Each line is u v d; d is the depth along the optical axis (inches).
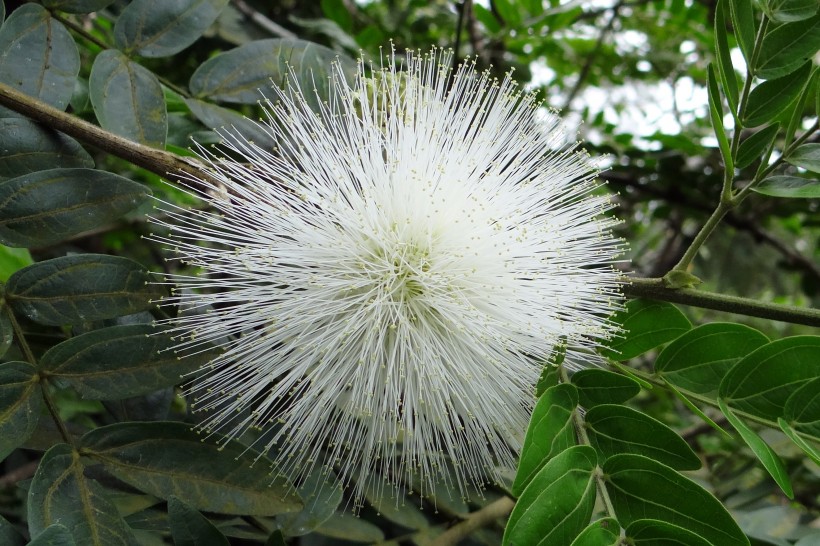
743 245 13.4
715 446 9.8
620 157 11.0
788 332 15.2
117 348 5.0
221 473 4.9
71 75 5.8
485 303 5.7
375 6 11.8
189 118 7.2
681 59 13.1
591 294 5.7
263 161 5.6
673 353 5.7
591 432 5.0
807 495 8.3
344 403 5.5
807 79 5.2
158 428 4.8
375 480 6.1
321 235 5.5
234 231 5.6
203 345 5.3
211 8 6.4
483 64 10.5
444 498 6.4
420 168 5.8
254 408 5.7
